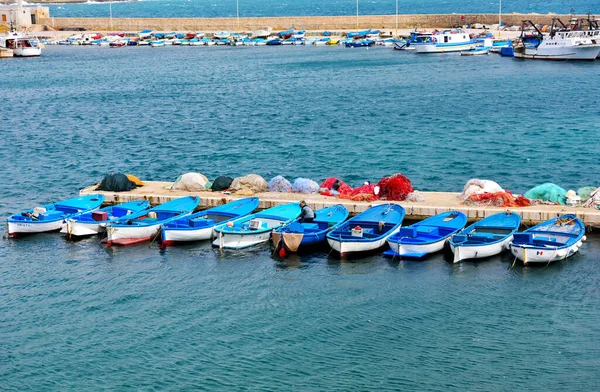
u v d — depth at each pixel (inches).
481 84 4018.2
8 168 2386.8
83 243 1631.4
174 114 3393.2
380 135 2736.2
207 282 1424.7
